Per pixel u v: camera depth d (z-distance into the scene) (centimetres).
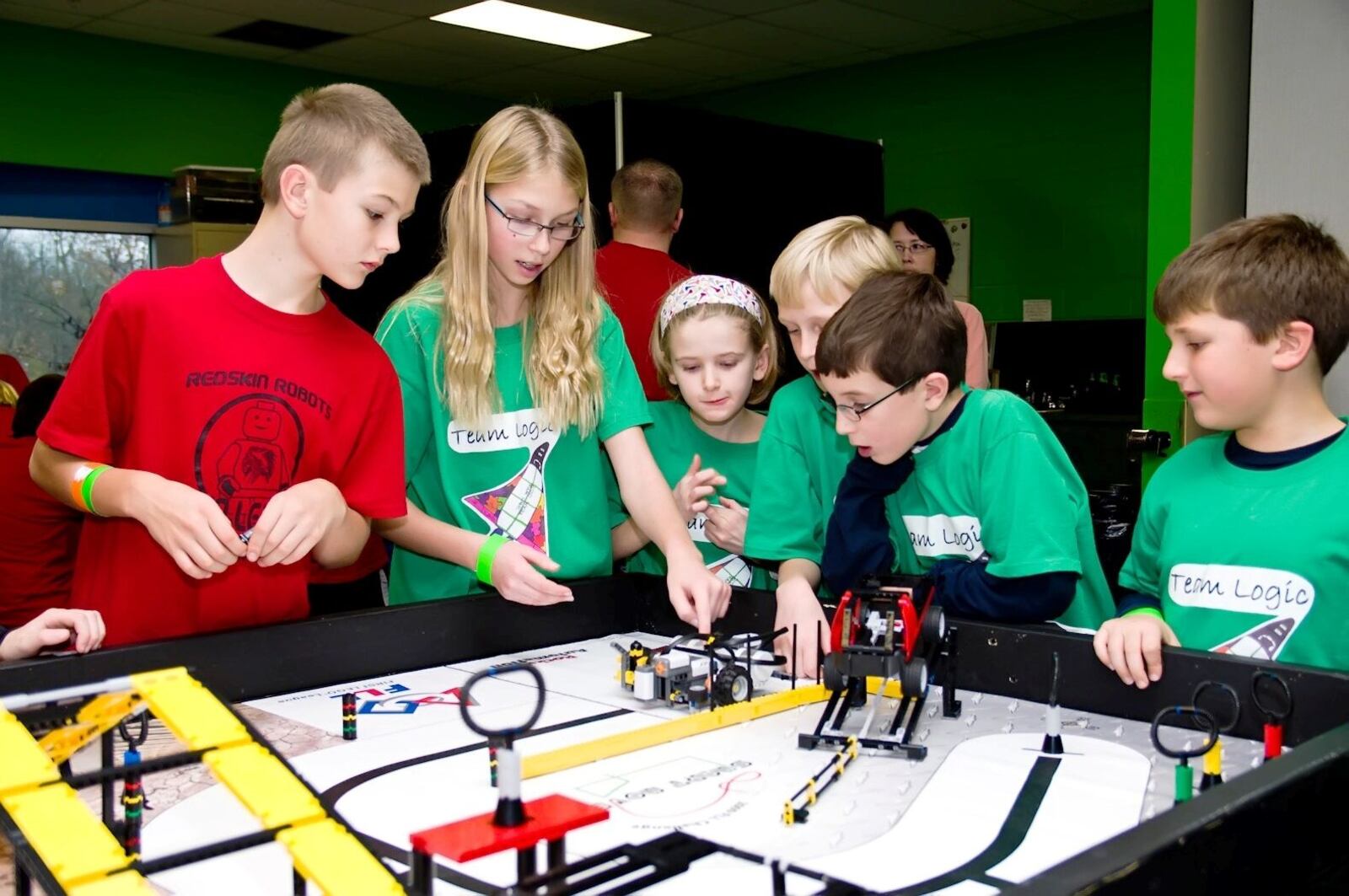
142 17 591
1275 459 138
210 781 102
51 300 640
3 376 573
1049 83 619
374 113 138
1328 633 130
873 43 645
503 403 178
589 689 134
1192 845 65
